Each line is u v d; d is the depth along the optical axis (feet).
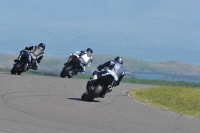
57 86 157.89
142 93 166.30
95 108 113.09
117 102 131.03
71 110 105.19
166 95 169.27
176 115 115.14
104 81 126.52
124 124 93.61
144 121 100.22
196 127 98.73
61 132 79.30
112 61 128.67
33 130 78.38
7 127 78.28
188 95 177.06
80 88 160.15
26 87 143.02
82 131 82.12
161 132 89.04
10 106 100.99
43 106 106.52
